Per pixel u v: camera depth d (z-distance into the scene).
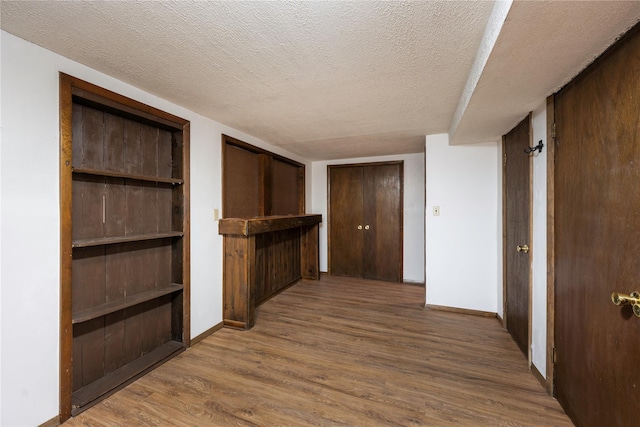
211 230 2.73
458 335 2.65
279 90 2.06
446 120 2.77
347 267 4.96
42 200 1.51
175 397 1.78
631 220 1.11
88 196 1.84
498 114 2.13
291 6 1.18
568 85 1.57
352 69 1.74
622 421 1.17
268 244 3.81
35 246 1.48
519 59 1.31
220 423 1.56
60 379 1.57
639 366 1.08
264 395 1.79
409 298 3.76
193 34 1.38
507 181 2.72
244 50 1.53
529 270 2.10
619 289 1.18
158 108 2.17
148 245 2.26
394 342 2.51
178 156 2.41
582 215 1.45
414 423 1.55
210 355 2.29
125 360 2.08
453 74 1.79
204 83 1.94
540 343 1.93
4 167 1.37
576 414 1.51
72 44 1.47
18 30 1.35
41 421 1.50
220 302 2.83
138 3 1.16
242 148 3.37
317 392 1.82
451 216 3.25
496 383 1.91
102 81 1.79
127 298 2.06
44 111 1.51
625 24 1.04
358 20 1.27
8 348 1.39
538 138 1.95
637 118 1.07
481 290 3.15
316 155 4.61
